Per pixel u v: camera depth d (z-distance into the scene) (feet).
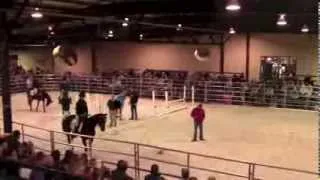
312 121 69.10
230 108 82.12
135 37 102.47
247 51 100.01
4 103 52.13
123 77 98.84
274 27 83.92
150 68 115.14
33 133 60.80
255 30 85.56
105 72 116.06
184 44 108.68
